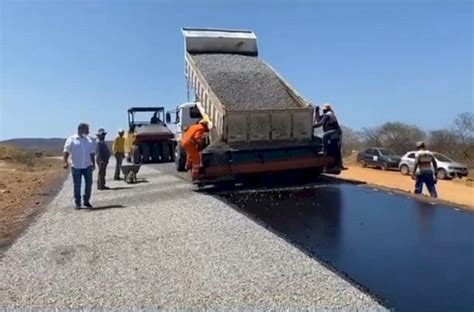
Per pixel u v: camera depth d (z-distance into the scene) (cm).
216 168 1239
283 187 1307
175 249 702
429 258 636
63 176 2286
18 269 634
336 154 1351
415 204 1029
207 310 479
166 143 2675
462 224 829
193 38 1667
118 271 612
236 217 915
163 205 1082
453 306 479
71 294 537
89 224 907
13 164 3697
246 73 1543
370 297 501
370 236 759
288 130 1307
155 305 496
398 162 3039
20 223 975
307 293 514
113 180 1773
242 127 1267
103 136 1462
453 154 3666
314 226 834
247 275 578
